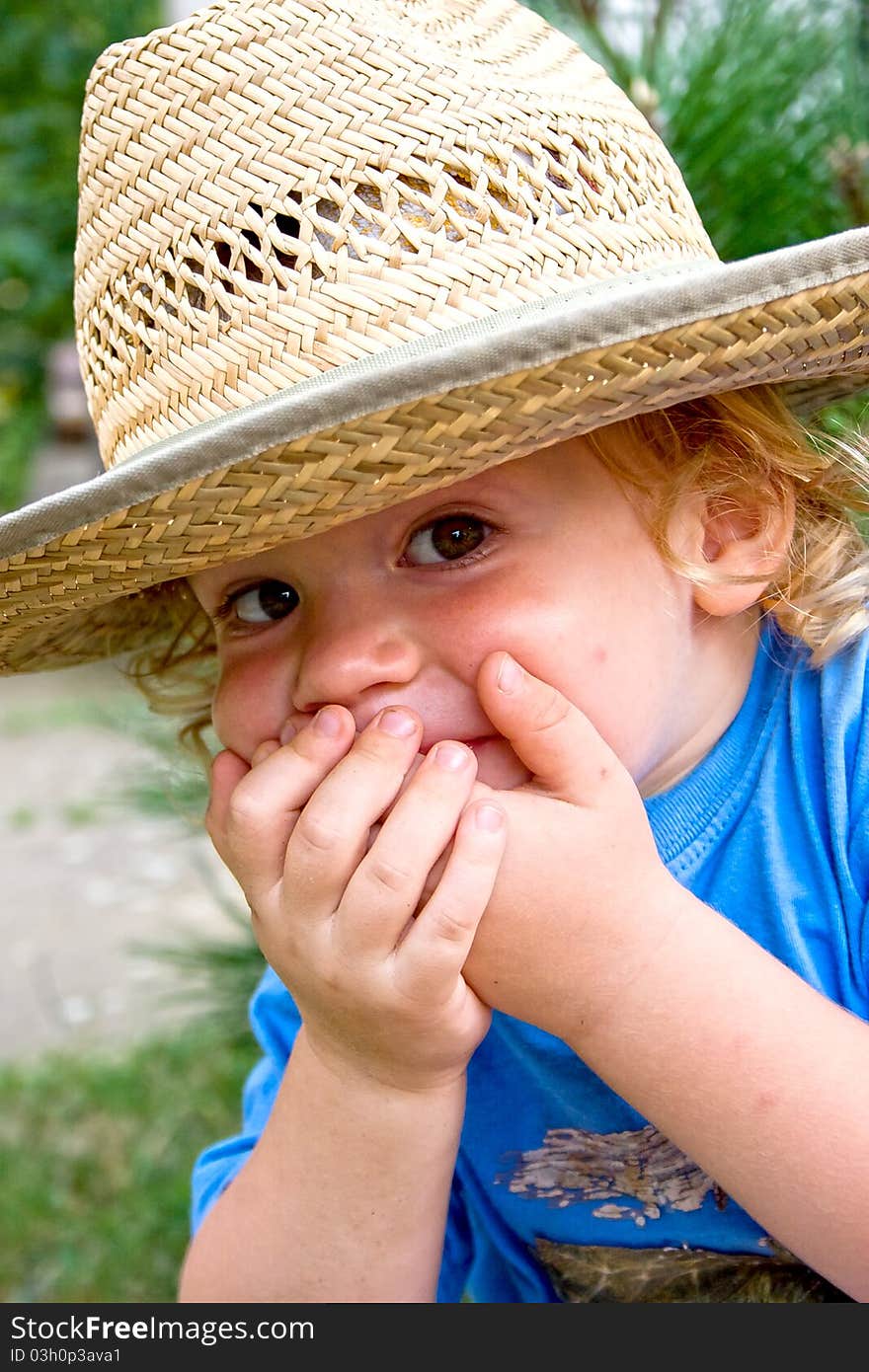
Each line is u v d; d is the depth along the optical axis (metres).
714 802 0.56
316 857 0.48
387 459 0.45
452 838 0.49
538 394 0.45
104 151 0.53
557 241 0.49
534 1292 0.61
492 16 0.54
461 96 0.49
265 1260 0.54
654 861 0.50
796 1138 0.49
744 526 0.55
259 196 0.49
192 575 0.55
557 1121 0.58
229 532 0.47
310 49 0.50
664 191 0.55
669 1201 0.57
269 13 0.50
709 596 0.54
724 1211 0.56
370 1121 0.51
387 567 0.50
